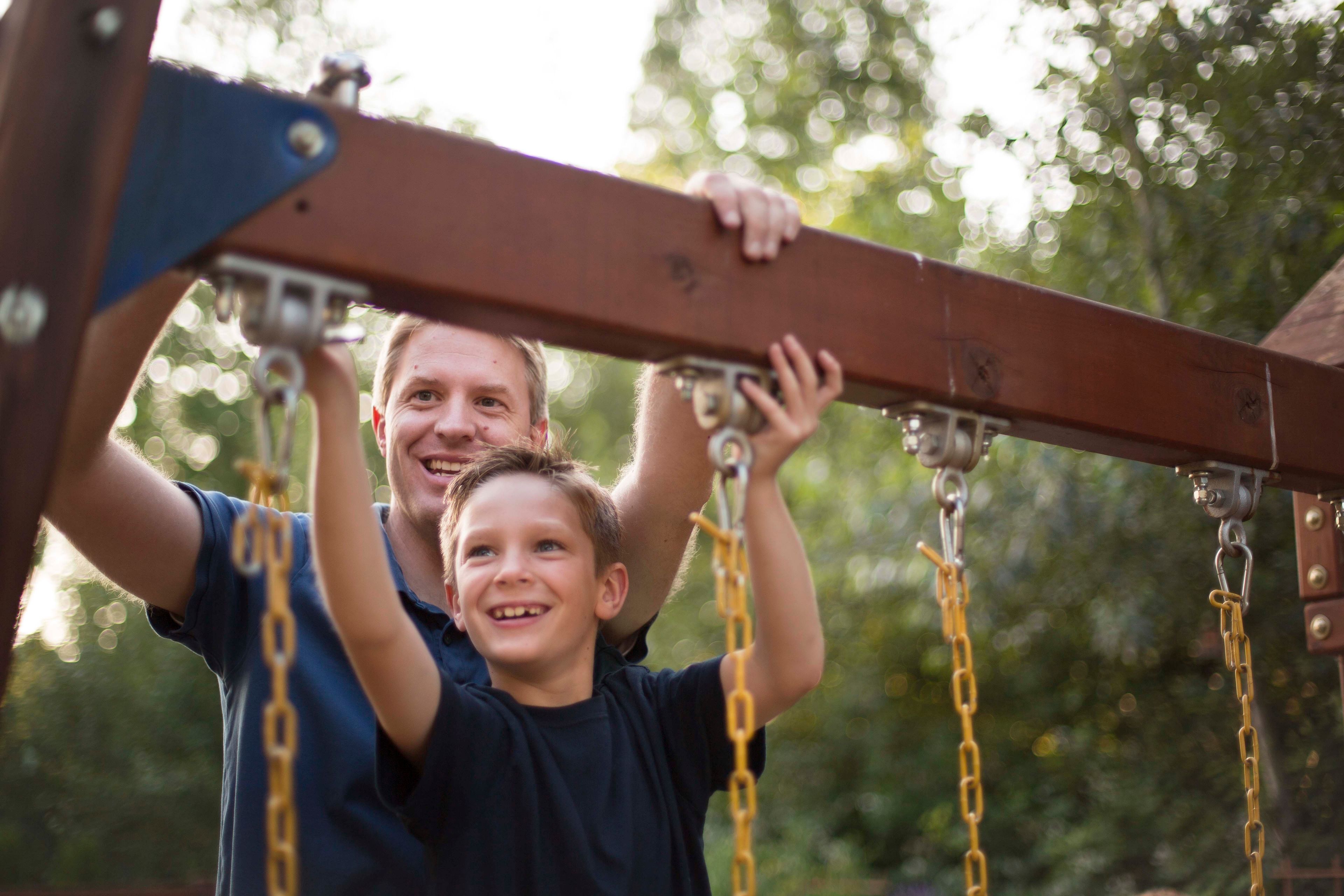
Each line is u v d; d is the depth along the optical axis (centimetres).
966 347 130
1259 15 356
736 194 116
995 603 521
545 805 144
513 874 139
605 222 109
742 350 115
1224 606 159
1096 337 142
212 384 742
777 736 775
